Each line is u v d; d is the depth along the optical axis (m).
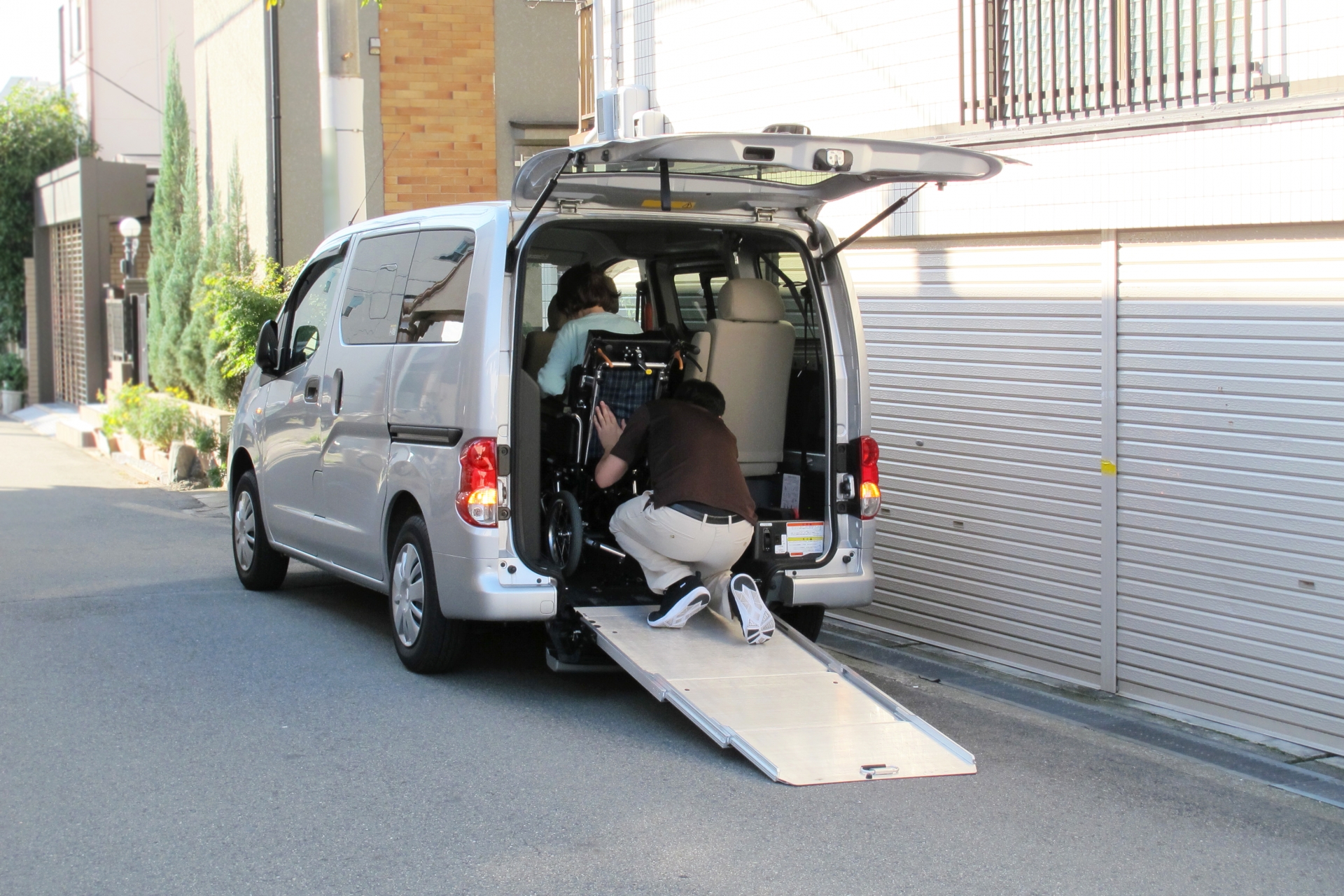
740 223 6.41
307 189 15.67
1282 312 5.88
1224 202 6.04
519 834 4.53
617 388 6.67
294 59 15.54
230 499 9.02
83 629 7.53
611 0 10.42
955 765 5.30
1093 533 6.74
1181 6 6.46
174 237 19.16
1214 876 4.40
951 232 7.36
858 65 8.23
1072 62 7.04
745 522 6.24
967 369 7.39
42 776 5.04
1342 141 5.62
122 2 29.00
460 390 5.99
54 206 25.72
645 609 6.34
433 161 14.80
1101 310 6.64
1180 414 6.30
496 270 5.96
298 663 6.77
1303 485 5.82
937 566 7.63
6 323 28.50
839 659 7.45
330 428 7.30
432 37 14.70
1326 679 5.76
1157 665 6.46
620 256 7.75
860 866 4.34
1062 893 4.19
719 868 4.28
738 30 9.17
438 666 6.47
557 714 5.97
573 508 6.17
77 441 19.92
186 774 5.07
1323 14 5.82
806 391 6.73
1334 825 4.93
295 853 4.33
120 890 4.04
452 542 5.99
